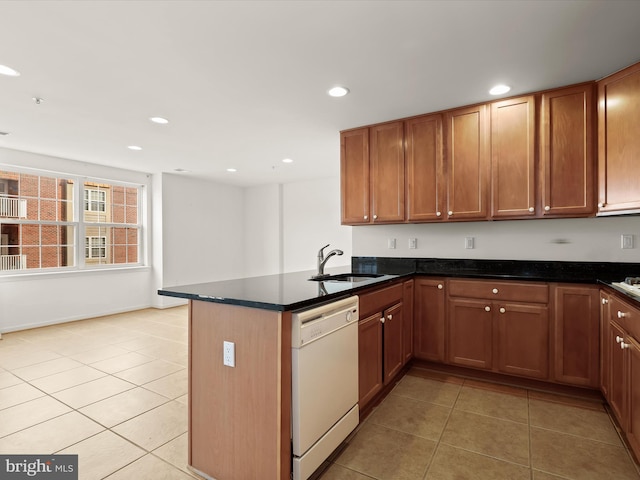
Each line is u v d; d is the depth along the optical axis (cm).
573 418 218
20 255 437
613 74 224
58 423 215
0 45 194
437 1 158
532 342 255
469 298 277
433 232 339
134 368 307
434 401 242
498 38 188
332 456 182
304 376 152
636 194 207
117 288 530
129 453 186
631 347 176
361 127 328
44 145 396
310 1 158
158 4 160
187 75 229
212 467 164
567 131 246
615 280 231
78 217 489
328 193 621
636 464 174
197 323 170
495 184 269
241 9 164
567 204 246
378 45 195
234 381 157
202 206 629
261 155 445
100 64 215
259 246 695
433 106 282
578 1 158
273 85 244
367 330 216
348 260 599
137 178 553
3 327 417
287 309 142
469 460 178
